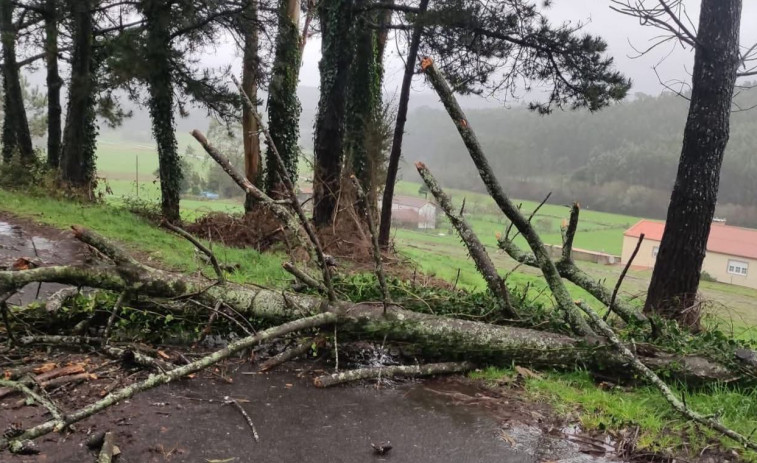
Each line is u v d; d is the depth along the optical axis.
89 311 4.27
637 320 4.92
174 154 14.88
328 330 4.39
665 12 6.46
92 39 17.09
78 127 16.36
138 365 3.83
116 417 3.13
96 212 12.93
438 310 4.89
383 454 3.01
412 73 12.41
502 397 3.88
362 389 3.91
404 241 24.64
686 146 6.45
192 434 3.04
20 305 4.59
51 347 3.99
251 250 10.54
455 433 3.30
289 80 15.19
